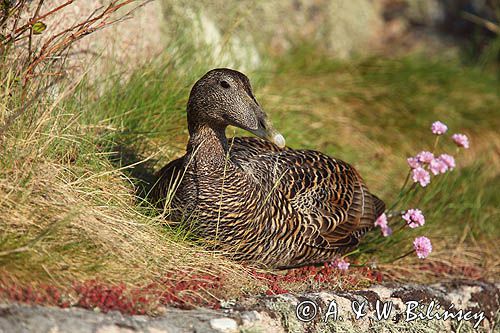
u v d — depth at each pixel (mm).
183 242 9195
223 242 9125
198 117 9078
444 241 12125
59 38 10328
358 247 11055
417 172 11125
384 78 15055
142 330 7551
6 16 9547
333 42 16938
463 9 19203
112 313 7734
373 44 18047
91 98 11016
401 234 11289
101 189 9609
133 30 12336
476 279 11250
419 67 15656
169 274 8781
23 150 8938
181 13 13719
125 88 11430
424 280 11008
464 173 13484
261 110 8945
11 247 7879
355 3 17844
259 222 9109
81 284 8000
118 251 8578
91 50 11281
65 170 9414
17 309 7324
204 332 7789
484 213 13102
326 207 9898
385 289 9828
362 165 13422
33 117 9383
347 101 14648
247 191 8992
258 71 13758
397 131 14422
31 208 8430
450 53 17922
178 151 11383
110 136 10469
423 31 18812
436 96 15195
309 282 9773
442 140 14711
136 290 8219
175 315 8062
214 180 8945
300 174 9898
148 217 9219
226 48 13453
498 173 14367
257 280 9227
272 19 15852
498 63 17766
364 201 10641
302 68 14977
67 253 8250
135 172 10562
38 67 10211
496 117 15422
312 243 9703
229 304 8562
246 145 10281
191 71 12523
